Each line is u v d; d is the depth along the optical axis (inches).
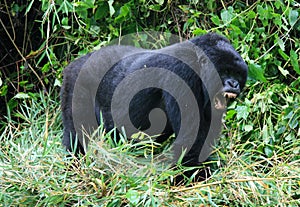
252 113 316.2
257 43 330.3
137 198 231.6
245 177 254.1
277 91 318.0
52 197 240.7
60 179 251.9
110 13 330.3
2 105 363.6
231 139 285.4
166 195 241.4
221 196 251.9
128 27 345.7
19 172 251.0
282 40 331.6
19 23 366.0
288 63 331.0
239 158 269.9
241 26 331.0
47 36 333.4
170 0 343.3
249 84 319.9
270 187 263.1
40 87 363.3
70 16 353.1
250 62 313.9
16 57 371.9
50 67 346.0
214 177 261.0
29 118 320.8
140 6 344.2
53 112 332.8
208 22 343.9
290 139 305.0
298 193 258.5
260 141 309.4
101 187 243.8
